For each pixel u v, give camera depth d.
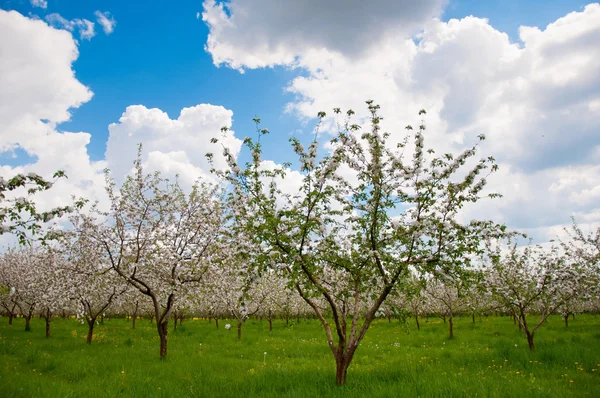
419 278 9.66
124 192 15.30
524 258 15.45
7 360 12.77
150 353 15.07
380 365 12.65
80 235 15.45
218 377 10.41
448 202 9.55
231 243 10.35
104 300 24.52
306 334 24.75
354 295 10.03
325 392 8.55
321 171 9.40
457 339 20.52
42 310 25.58
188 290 15.01
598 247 19.11
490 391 7.85
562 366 11.20
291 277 9.52
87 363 12.25
